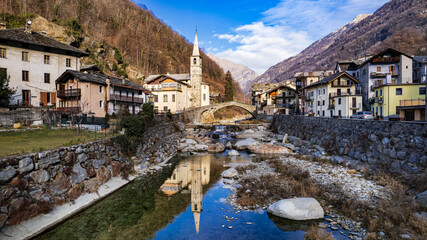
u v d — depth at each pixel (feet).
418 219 43.91
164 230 48.75
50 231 46.34
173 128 181.88
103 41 301.43
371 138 82.94
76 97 127.85
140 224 51.67
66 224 49.44
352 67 197.47
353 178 71.72
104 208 59.16
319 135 126.11
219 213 56.44
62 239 44.14
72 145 61.57
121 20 410.52
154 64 398.01
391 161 71.56
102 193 65.41
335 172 79.25
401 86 136.46
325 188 65.16
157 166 102.27
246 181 78.07
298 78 260.42
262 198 63.10
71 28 253.85
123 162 83.41
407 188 58.44
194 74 301.63
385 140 75.87
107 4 408.26
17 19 203.21
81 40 249.34
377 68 166.91
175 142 158.10
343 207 52.95
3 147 55.52
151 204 62.64
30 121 99.60
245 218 53.26
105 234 47.14
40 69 134.92
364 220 47.80
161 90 250.78
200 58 308.19
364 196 58.39
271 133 199.72
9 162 43.93
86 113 123.03
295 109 263.49
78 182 59.57
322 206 54.34
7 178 42.70
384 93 140.05
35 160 49.19
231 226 49.70
